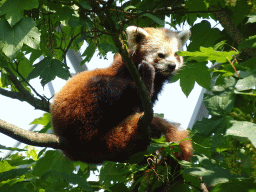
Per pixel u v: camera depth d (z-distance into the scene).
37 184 4.60
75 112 5.65
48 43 7.19
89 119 5.67
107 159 5.66
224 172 4.12
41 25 7.41
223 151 5.02
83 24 5.99
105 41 7.78
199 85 6.72
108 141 5.49
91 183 5.16
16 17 5.10
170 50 7.30
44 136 4.89
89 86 5.95
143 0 8.04
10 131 4.44
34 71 6.78
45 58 6.79
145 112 4.77
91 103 5.79
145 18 8.61
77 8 6.00
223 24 6.89
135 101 6.26
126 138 5.43
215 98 4.18
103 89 6.00
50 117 6.50
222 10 6.62
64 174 4.52
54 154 6.34
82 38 6.93
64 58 7.56
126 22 5.23
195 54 4.46
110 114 5.85
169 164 5.33
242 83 4.16
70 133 5.62
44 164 6.27
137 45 7.28
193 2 6.97
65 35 8.11
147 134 5.20
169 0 7.87
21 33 5.14
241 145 4.11
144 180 5.65
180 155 5.49
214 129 3.93
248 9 6.42
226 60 4.49
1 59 6.65
